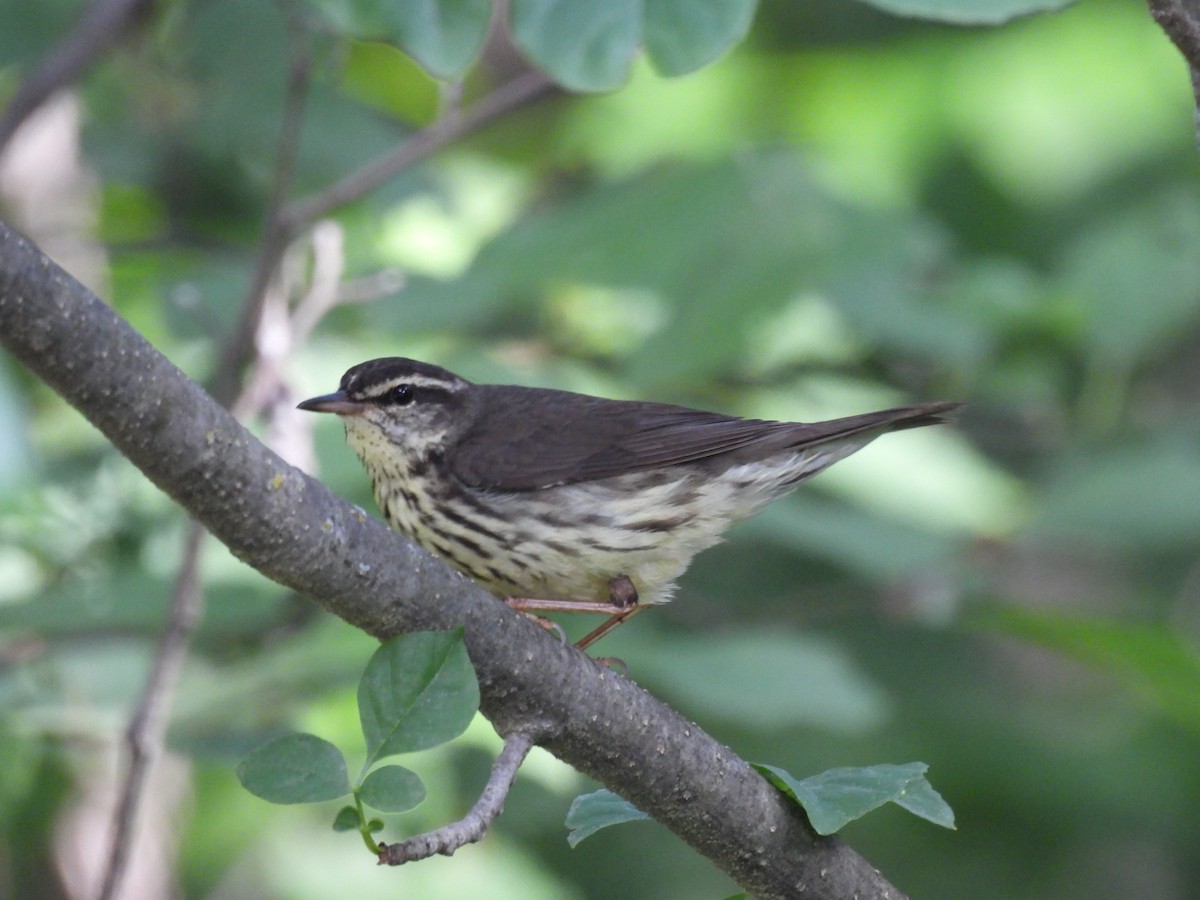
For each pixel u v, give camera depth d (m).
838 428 10.30
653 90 16.66
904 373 14.37
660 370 12.20
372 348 12.91
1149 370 15.65
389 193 14.33
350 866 13.55
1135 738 16.55
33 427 11.96
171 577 11.42
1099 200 16.09
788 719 10.67
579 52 7.61
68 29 14.40
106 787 13.46
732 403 13.15
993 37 16.62
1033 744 16.09
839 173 14.23
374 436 10.41
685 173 12.54
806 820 7.39
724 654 11.20
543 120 17.19
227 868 13.59
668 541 10.27
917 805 6.58
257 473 6.30
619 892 15.22
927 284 14.01
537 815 12.25
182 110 14.62
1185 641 13.23
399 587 6.72
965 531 12.77
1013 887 15.83
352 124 14.61
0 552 12.12
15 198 14.84
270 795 5.82
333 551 6.55
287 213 11.50
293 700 10.72
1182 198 14.61
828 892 7.41
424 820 11.84
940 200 16.27
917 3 7.47
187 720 10.59
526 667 6.97
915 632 16.00
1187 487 12.48
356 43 15.77
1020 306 13.84
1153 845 16.62
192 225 15.09
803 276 12.32
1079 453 13.40
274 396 10.81
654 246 12.37
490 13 8.20
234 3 14.33
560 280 12.40
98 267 14.44
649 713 7.17
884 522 12.52
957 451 13.41
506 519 10.14
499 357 12.73
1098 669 13.90
